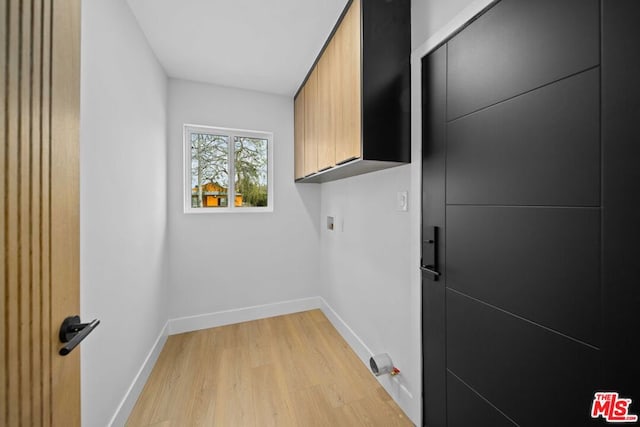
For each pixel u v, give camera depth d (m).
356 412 1.50
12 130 0.53
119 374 1.35
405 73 1.44
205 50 1.94
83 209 1.04
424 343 1.39
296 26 1.69
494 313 1.01
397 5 1.42
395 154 1.42
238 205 2.71
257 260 2.70
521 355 0.91
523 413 0.91
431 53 1.31
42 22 0.62
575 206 0.76
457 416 1.18
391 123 1.41
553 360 0.82
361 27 1.34
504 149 0.96
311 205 2.91
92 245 1.10
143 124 1.71
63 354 0.64
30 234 0.59
